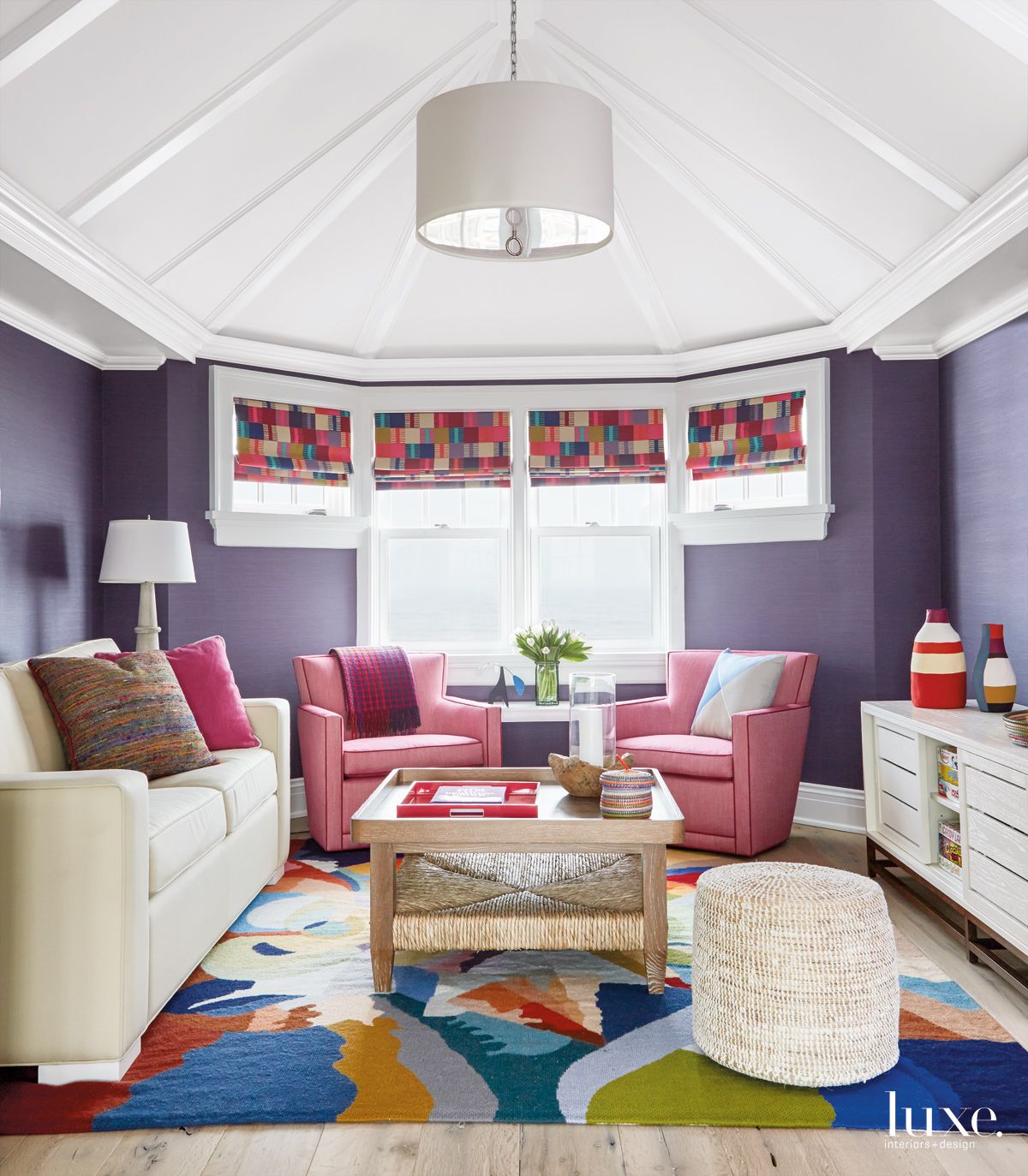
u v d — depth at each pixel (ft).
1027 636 12.60
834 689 15.70
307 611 16.93
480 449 17.46
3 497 12.55
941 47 9.67
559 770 10.17
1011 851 8.98
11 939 7.43
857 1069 7.27
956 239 11.39
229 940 10.55
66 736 10.27
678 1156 6.46
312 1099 7.16
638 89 12.99
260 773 11.80
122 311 13.14
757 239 14.51
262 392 16.49
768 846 13.88
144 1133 6.80
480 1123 6.88
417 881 10.20
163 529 13.55
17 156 10.12
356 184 14.08
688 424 17.25
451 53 12.79
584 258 15.78
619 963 10.02
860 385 15.53
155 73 10.40
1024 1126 6.75
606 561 17.66
